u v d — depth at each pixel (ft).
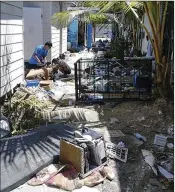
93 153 13.61
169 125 19.12
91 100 24.23
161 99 22.03
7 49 23.65
